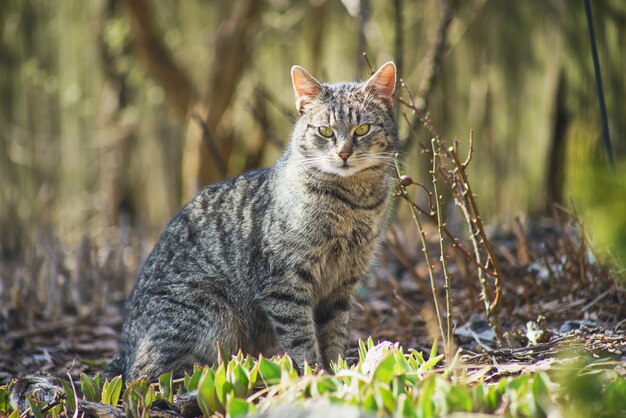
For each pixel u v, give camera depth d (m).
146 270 6.15
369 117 5.91
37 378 5.09
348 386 4.15
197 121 10.16
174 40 12.75
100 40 12.64
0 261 10.35
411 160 10.17
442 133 10.32
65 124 13.38
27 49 13.27
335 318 6.05
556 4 9.34
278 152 12.30
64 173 13.44
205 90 11.07
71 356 6.94
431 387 3.77
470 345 5.91
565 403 3.63
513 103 9.86
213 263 5.94
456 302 6.88
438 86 10.28
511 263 7.30
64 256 9.07
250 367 4.57
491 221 9.91
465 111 10.23
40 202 12.49
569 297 6.36
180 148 12.88
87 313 7.87
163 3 12.85
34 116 13.32
